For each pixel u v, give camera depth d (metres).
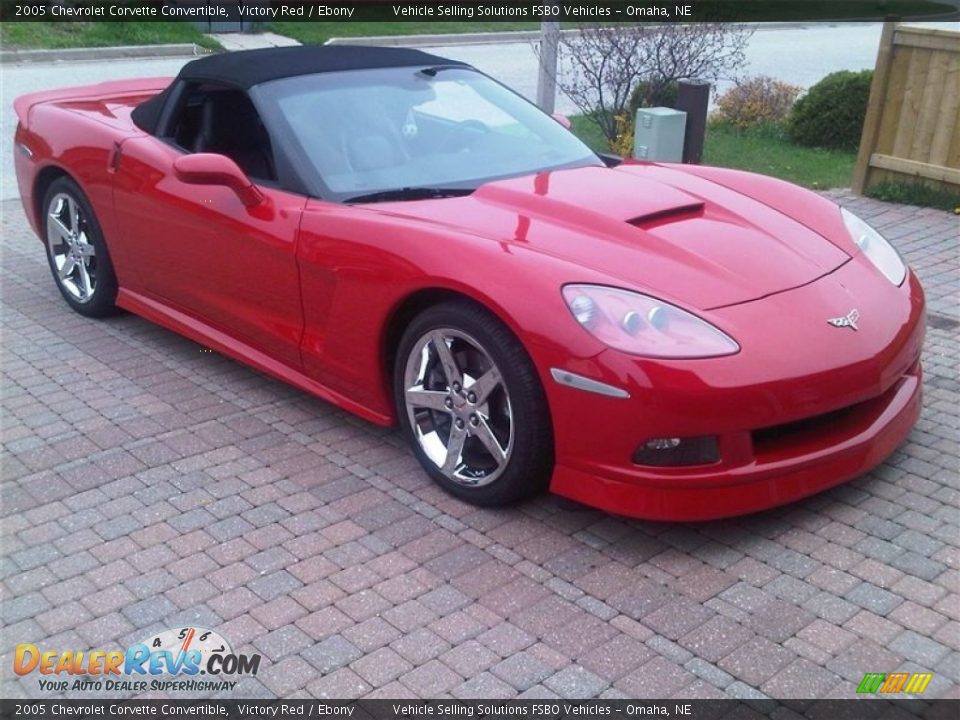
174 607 3.19
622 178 4.25
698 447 3.22
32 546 3.53
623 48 9.91
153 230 4.86
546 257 3.44
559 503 3.65
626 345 3.17
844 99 10.56
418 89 4.72
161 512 3.72
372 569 3.35
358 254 3.82
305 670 2.89
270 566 3.38
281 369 4.45
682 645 2.95
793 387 3.23
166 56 17.42
